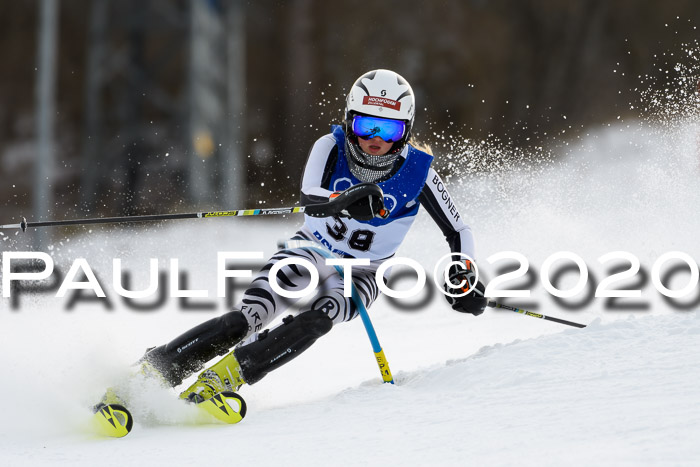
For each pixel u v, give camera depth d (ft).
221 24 204.13
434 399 40.01
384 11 302.04
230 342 43.45
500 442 31.07
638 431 30.09
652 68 298.15
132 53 214.69
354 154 46.55
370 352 60.85
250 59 300.81
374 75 46.11
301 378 53.21
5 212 266.57
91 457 34.47
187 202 190.90
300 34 299.99
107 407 38.63
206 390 41.75
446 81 296.71
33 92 312.71
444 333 65.26
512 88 299.38
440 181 49.14
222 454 33.63
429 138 291.99
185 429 39.40
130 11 213.46
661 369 38.55
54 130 290.15
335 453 32.30
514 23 306.35
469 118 293.43
